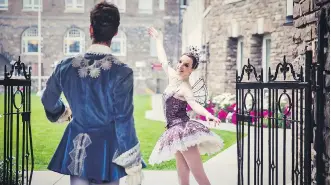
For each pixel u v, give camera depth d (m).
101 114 3.02
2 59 31.50
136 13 32.66
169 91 4.60
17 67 4.22
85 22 32.16
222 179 6.04
